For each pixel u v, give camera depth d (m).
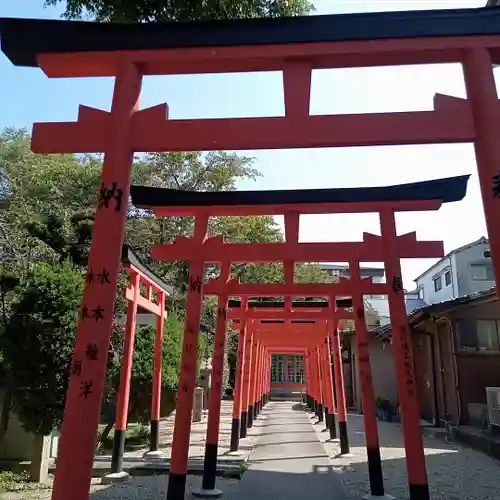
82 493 3.11
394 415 18.05
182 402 6.38
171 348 11.87
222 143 3.65
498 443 9.61
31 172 11.94
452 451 10.77
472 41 3.52
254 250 7.18
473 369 12.95
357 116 3.60
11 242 9.50
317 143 3.60
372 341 19.98
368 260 7.29
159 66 3.82
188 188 17.38
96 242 3.49
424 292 30.47
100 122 3.71
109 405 11.12
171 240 16.28
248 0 4.95
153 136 3.68
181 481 6.16
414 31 3.54
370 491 7.16
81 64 3.84
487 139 3.34
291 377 32.75
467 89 3.53
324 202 6.90
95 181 14.73
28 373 7.05
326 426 15.02
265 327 15.04
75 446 3.17
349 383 23.27
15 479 7.49
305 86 3.70
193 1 4.85
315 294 8.17
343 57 3.67
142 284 10.41
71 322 7.22
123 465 8.59
